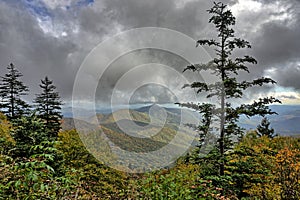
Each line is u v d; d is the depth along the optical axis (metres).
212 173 8.34
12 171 3.44
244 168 8.73
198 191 5.07
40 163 3.16
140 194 4.93
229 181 7.99
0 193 3.19
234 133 8.73
